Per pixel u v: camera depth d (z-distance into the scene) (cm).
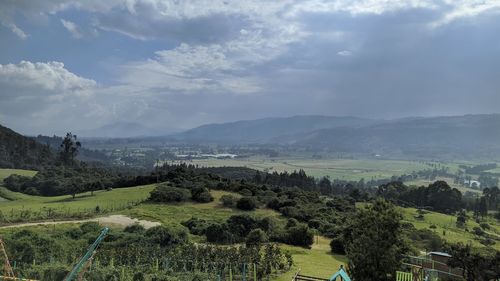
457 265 4122
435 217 11088
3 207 8400
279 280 3800
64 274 3438
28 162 17825
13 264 3731
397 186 15175
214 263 3934
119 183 11700
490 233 10175
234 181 11075
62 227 5812
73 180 12838
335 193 16512
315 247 6156
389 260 3145
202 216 7600
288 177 16762
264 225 6438
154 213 7506
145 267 3831
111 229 5766
